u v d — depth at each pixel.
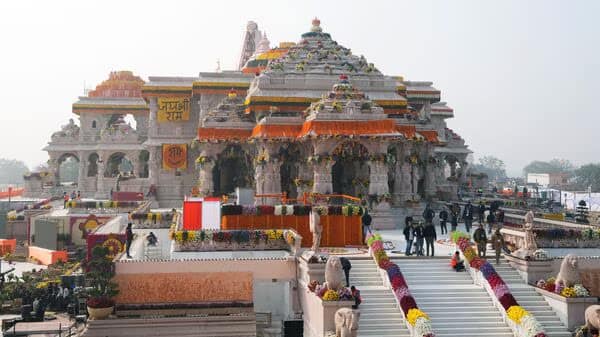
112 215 50.56
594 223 39.44
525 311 22.48
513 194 70.62
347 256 27.70
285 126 41.81
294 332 24.83
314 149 38.47
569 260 24.39
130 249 30.27
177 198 63.84
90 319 24.14
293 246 26.94
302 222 31.28
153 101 64.44
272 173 41.75
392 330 22.50
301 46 50.78
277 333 27.20
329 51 49.81
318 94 46.44
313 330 23.42
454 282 25.95
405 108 46.53
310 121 37.91
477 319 23.30
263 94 45.69
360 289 24.56
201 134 47.31
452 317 23.41
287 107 45.53
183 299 25.53
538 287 25.41
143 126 79.81
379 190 38.28
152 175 63.88
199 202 30.16
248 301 25.83
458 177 79.81
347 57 50.09
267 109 45.41
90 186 75.31
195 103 64.88
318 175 37.97
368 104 38.72
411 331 22.02
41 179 78.00
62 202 68.00
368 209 38.28
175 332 24.22
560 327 23.44
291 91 46.56
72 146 76.25
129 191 63.94
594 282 26.98
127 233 28.02
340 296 22.52
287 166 43.91
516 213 44.59
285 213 31.19
